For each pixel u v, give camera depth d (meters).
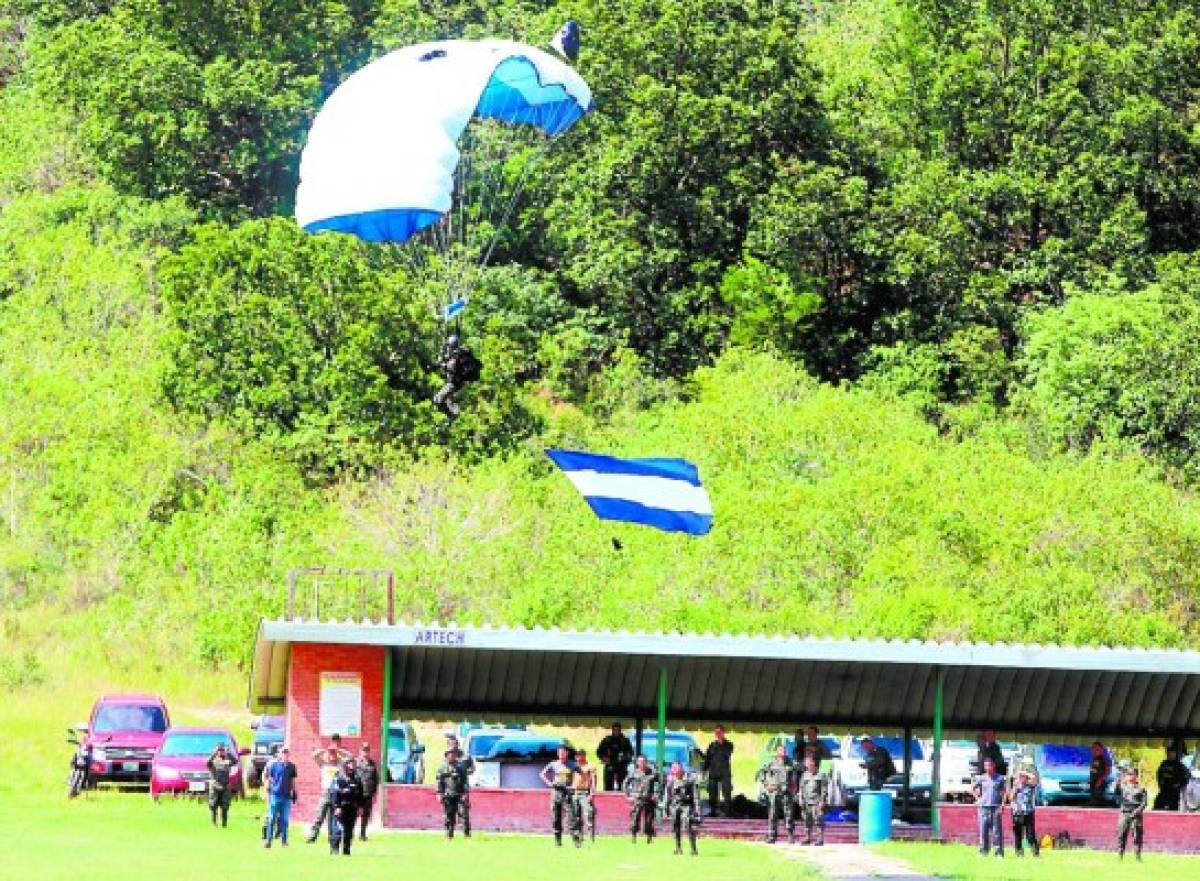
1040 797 137.38
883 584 190.62
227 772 118.81
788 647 118.56
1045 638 185.75
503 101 133.62
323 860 99.69
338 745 113.69
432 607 195.75
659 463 132.75
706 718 130.12
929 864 105.75
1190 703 130.38
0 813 125.06
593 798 117.62
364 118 124.38
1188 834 121.38
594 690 128.25
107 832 113.94
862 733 132.50
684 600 187.12
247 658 189.75
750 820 121.31
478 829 118.94
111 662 191.25
